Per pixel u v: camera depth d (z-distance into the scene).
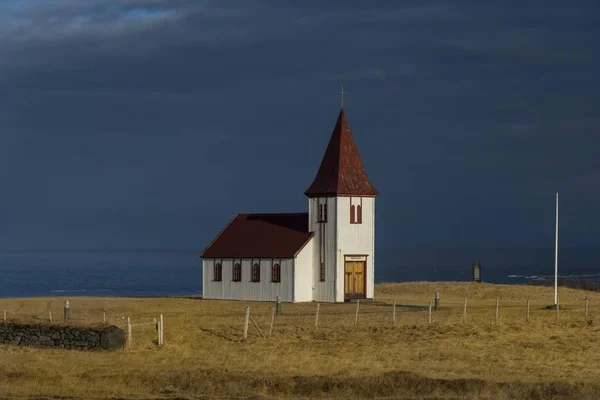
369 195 154.75
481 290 175.38
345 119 157.50
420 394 65.94
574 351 87.19
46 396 64.25
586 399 64.56
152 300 156.88
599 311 126.44
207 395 65.25
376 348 87.50
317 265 152.62
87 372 72.12
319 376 69.62
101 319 110.44
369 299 153.62
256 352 84.06
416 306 138.38
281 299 151.50
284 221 160.50
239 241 160.00
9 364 75.50
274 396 65.44
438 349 87.25
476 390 66.44
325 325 106.06
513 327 104.19
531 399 64.69
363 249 153.62
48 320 93.50
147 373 71.19
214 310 133.50
